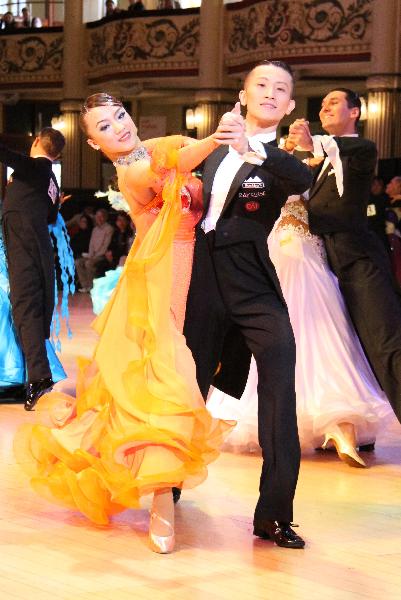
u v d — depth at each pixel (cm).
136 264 336
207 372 357
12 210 584
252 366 468
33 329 581
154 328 336
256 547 336
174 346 340
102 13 2230
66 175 2209
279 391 337
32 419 550
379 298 463
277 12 1747
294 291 474
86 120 348
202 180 353
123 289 347
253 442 467
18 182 588
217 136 320
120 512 360
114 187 511
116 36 2067
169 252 338
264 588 298
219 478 423
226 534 349
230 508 381
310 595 293
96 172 2208
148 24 2011
